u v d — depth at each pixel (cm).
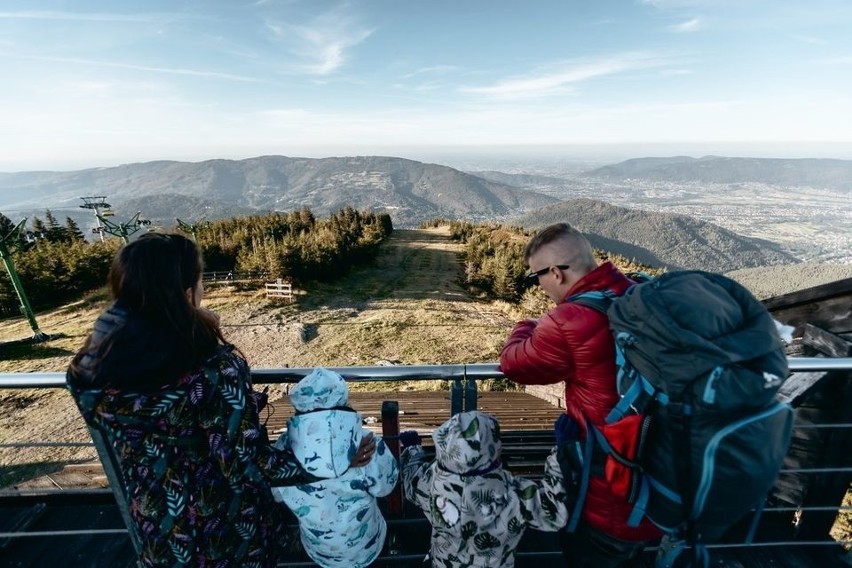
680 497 134
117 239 3050
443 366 203
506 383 1128
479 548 185
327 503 180
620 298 151
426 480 196
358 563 199
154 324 128
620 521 164
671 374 128
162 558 147
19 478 872
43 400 1223
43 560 261
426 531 266
